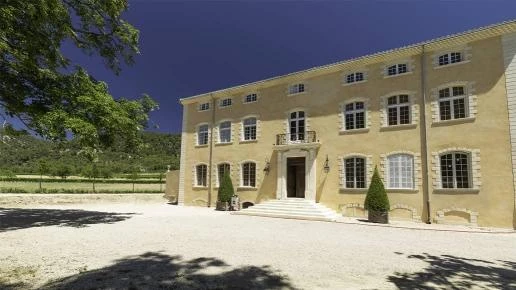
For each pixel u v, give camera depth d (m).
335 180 20.44
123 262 7.46
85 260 7.59
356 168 19.88
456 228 14.75
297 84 23.56
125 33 15.62
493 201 15.16
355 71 20.78
